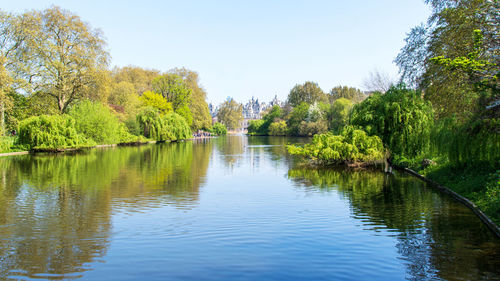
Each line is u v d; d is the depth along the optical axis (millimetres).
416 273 6727
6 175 19266
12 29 34125
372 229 9578
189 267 7023
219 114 136750
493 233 9227
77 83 38938
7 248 8023
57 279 6449
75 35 38688
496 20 14164
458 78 15375
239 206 12258
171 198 13578
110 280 6434
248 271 6828
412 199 13539
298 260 7398
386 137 23906
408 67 20391
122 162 26469
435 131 17281
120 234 9094
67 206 12125
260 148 45938
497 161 13695
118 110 54719
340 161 25250
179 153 36156
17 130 34938
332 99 105250
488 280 6375
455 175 15906
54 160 27438
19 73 34500
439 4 17938
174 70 75812
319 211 11594
